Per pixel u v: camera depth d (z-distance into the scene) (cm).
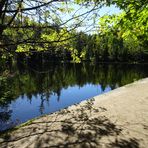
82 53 505
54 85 4216
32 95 3080
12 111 2195
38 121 925
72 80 5091
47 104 2680
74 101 2969
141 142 715
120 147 674
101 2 378
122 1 704
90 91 3803
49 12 409
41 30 393
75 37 396
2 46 371
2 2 351
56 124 885
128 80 4769
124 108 1141
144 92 1590
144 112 1059
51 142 705
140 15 745
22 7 397
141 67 9088
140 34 827
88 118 970
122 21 746
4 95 2144
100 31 400
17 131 804
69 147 670
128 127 853
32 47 439
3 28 367
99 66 9656
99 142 709
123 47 11725
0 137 745
